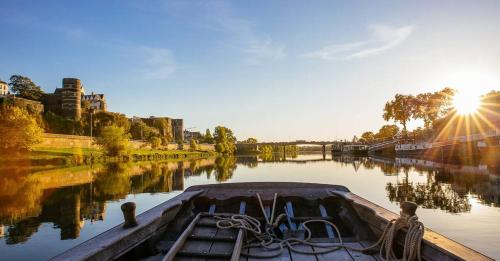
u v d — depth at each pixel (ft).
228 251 14.62
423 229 13.32
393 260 14.23
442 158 167.94
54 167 157.17
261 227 20.51
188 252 14.39
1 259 34.45
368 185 75.72
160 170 150.10
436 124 220.43
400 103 268.82
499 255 27.43
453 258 11.19
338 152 424.46
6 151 165.58
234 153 505.66
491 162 127.75
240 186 24.38
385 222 15.65
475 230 35.12
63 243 39.83
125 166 175.22
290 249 16.26
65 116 331.98
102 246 12.22
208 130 539.70
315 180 92.02
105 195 75.51
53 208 60.75
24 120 171.42
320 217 20.43
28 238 41.81
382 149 292.81
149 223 15.48
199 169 157.58
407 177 91.35
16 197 72.84
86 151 229.66
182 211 20.75
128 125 358.43
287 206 21.34
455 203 50.80
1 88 345.10
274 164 197.47
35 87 360.89
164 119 483.10
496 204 49.32
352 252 16.05
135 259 15.20
